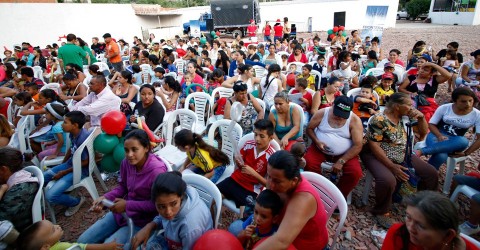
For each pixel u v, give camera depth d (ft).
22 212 8.11
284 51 36.58
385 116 10.48
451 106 11.71
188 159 11.04
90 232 8.38
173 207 6.37
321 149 11.34
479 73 19.15
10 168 8.18
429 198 4.78
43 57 34.65
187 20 103.40
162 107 14.52
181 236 6.68
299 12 93.97
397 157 10.50
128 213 7.82
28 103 15.40
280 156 5.91
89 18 62.49
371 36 35.17
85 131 11.16
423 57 16.74
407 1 141.28
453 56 24.54
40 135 14.26
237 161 9.39
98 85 13.70
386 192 10.12
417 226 4.78
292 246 5.91
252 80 20.22
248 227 6.88
